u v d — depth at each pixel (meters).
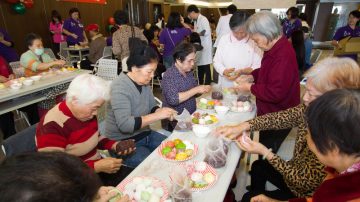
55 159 0.43
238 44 2.44
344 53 3.68
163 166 1.20
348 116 0.58
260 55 2.44
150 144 1.87
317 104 0.64
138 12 9.27
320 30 9.19
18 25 5.68
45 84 2.74
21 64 3.11
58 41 6.11
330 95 0.63
